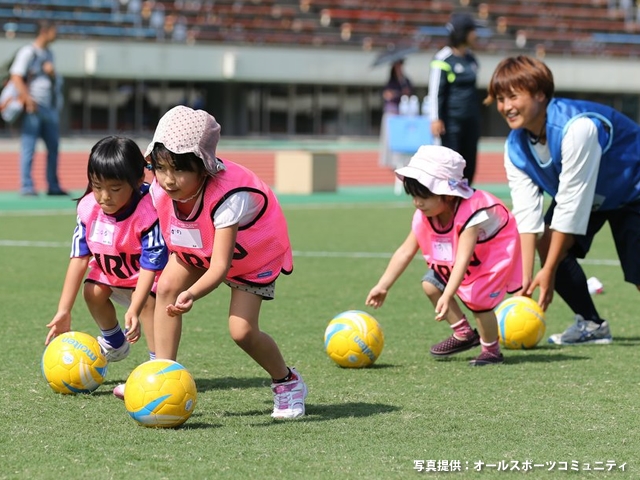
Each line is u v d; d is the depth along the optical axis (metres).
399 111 66.88
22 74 49.59
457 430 12.84
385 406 14.15
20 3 92.81
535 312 18.77
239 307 13.34
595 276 28.62
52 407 13.97
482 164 77.19
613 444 12.29
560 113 17.72
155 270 14.28
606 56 107.62
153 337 15.50
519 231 18.80
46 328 20.17
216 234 12.91
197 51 93.06
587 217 17.86
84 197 15.09
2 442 12.13
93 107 93.69
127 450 11.79
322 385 15.60
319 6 106.31
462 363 17.41
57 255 31.91
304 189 59.09
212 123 12.72
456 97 35.78
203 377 16.06
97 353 14.84
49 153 52.34
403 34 104.88
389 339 19.59
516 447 12.10
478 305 16.84
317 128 102.38
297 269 29.52
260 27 100.81
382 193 60.31
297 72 97.00
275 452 11.73
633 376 16.25
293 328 20.58
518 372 16.58
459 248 16.08
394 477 10.84
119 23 94.88
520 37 107.81
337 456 11.60
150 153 12.68
